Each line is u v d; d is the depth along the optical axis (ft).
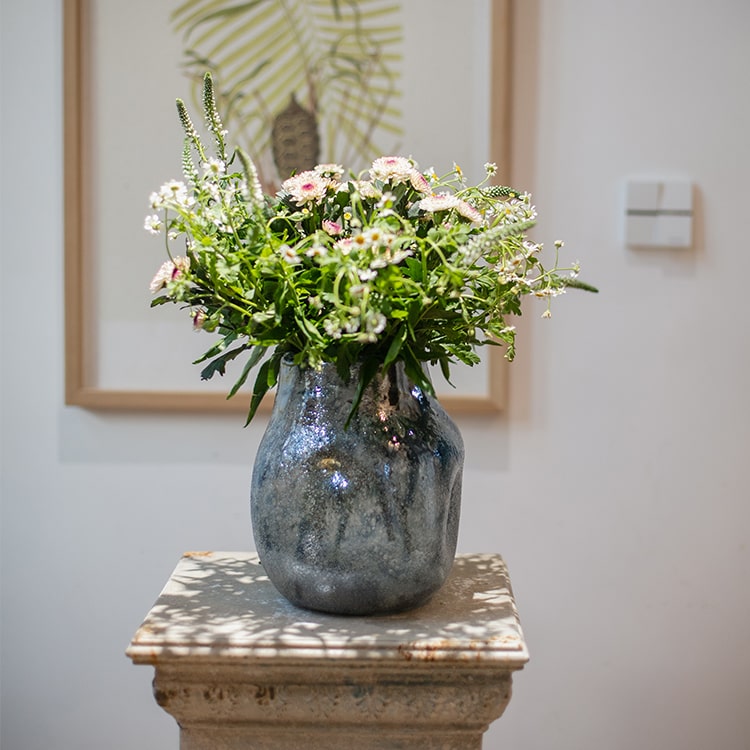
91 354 6.19
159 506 6.30
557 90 6.10
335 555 3.38
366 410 3.43
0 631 6.36
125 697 6.38
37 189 6.18
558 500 6.24
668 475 6.23
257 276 3.33
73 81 6.01
